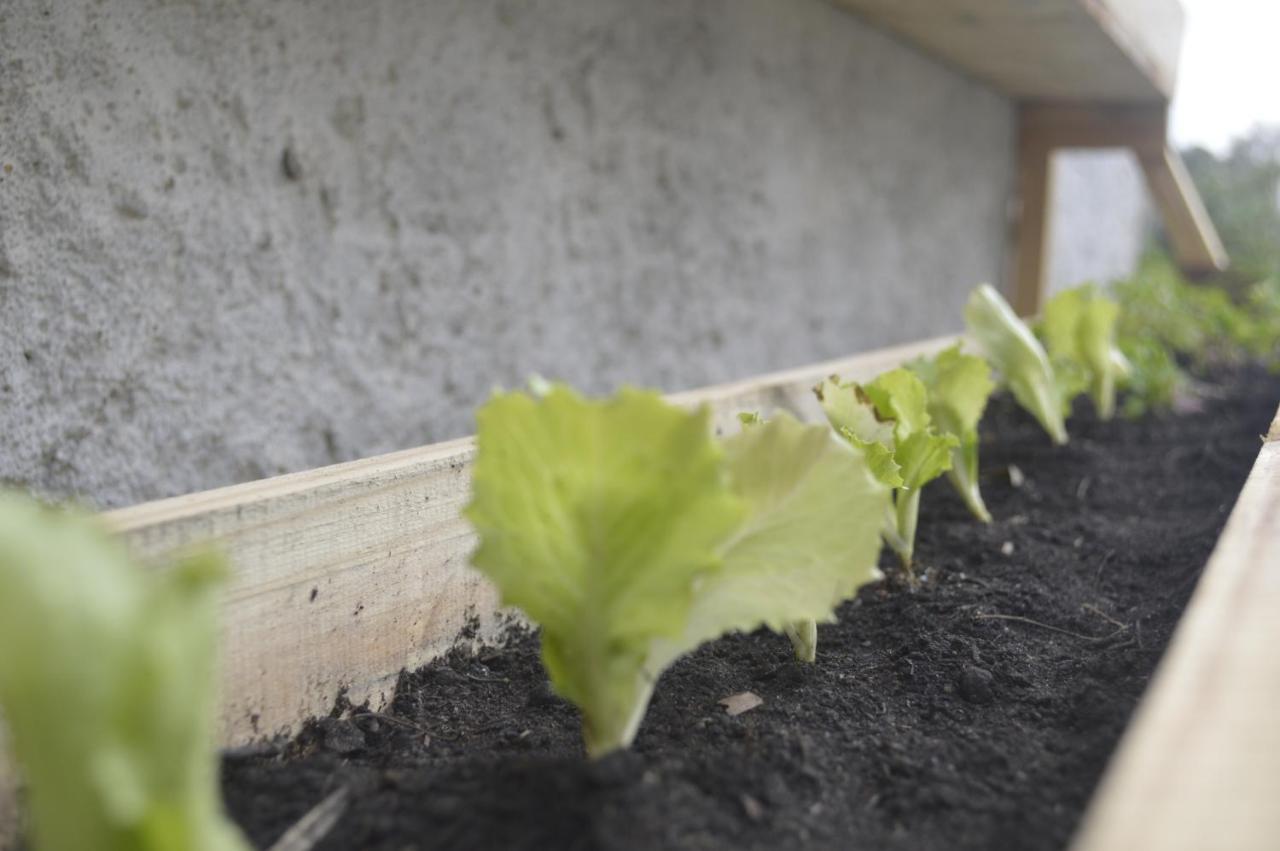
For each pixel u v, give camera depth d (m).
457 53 0.86
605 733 0.34
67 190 0.60
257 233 0.71
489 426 0.31
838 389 0.48
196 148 0.67
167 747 0.24
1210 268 1.80
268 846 0.33
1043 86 1.79
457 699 0.42
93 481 0.63
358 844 0.32
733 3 1.20
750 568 0.34
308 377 0.77
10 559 0.24
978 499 0.63
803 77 1.35
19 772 0.32
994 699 0.42
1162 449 0.81
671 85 1.12
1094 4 1.20
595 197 1.03
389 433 0.84
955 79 1.75
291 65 0.72
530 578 0.32
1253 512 0.38
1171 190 1.82
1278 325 1.31
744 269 1.28
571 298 1.02
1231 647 0.29
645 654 0.33
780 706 0.41
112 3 0.62
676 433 0.30
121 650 0.24
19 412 0.59
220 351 0.70
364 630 0.41
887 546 0.58
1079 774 0.36
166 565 0.35
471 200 0.89
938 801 0.35
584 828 0.32
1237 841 0.23
